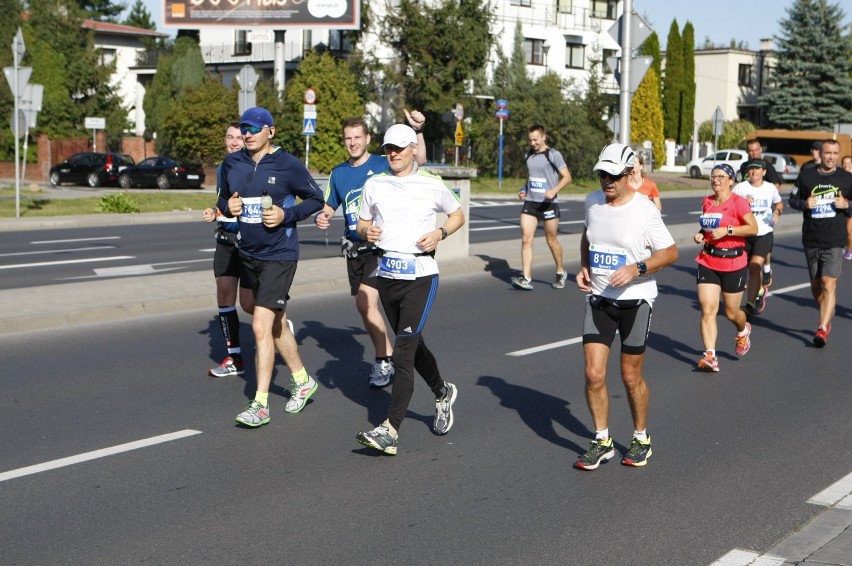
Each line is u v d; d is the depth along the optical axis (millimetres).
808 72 66312
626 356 6031
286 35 54312
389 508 5355
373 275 7992
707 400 7957
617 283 5793
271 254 7008
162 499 5465
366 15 46969
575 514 5293
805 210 10367
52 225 24547
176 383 8227
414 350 6375
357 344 9969
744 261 9125
